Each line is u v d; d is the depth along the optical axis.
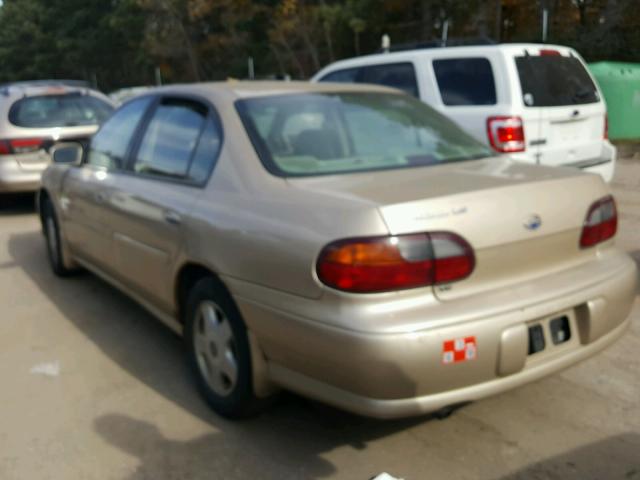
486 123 7.19
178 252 3.78
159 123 4.48
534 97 7.18
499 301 2.93
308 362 2.98
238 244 3.26
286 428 3.58
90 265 5.50
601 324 3.22
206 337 3.67
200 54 35.50
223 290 3.43
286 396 3.84
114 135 5.08
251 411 3.53
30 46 48.69
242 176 3.53
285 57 30.02
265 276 3.11
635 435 3.42
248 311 3.21
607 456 3.25
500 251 2.99
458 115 7.48
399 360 2.73
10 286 6.20
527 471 3.16
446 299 2.88
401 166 3.64
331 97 4.11
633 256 6.20
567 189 3.26
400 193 3.02
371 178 3.36
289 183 3.34
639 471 3.13
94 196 4.99
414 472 3.18
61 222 5.93
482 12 21.33
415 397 2.81
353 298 2.79
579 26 19.12
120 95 19.06
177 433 3.57
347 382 2.85
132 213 4.34
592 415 3.62
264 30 31.25
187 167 3.97
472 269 2.92
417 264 2.80
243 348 3.35
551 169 3.56
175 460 3.33
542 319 3.03
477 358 2.84
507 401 3.78
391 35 23.86
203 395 3.80
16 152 9.10
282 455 3.35
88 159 5.46
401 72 8.26
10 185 9.12
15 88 9.81
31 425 3.70
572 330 3.15
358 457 3.31
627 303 3.38
